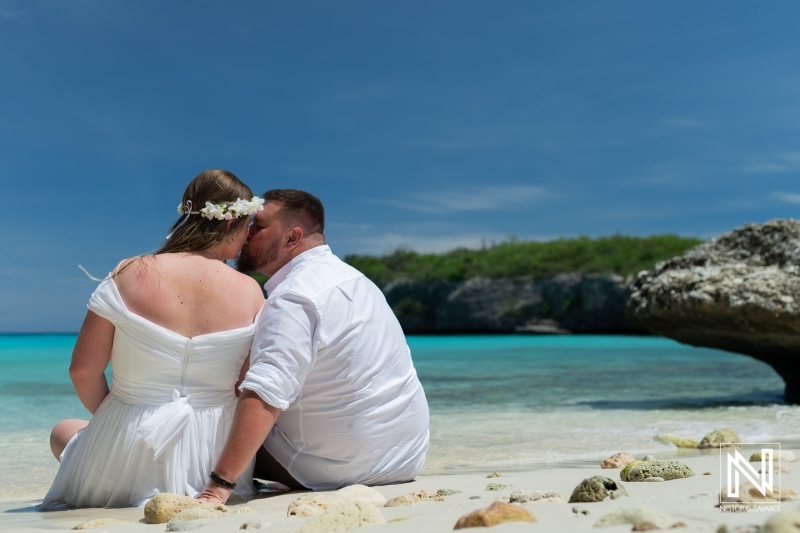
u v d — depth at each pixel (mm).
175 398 2664
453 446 4801
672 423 5922
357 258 58656
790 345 7848
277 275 2957
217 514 2186
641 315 8891
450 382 10758
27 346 32844
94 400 2775
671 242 47969
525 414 6719
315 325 2727
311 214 2982
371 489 2504
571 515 1804
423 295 51125
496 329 47656
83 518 2438
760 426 5629
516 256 51250
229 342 2686
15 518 2473
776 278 7840
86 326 2650
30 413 7070
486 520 1669
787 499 1890
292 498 2682
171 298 2652
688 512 1752
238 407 2588
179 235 2814
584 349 24359
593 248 49219
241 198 2840
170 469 2633
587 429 5617
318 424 2838
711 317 8094
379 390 2879
